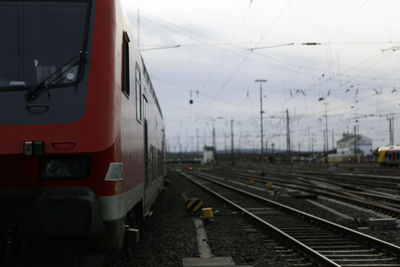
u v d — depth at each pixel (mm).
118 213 5180
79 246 5012
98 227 4777
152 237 10039
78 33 5383
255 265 7203
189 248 8680
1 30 5305
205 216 12375
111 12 5570
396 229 10727
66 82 5191
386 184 25312
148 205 10398
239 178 41406
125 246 6199
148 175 10461
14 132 4945
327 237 9609
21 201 4945
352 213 14070
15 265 4965
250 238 9688
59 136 4945
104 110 5129
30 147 4832
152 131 12398
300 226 11398
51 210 4594
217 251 8359
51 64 5254
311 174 45469
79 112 5078
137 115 7578
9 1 5387
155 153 13859
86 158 4957
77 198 4633
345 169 57719
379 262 7238
